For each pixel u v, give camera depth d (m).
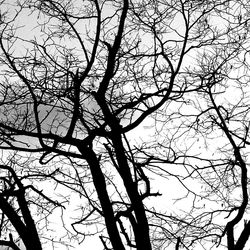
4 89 9.27
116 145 10.01
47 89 9.40
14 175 9.52
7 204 9.06
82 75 9.58
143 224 9.48
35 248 8.88
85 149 9.67
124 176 9.76
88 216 10.02
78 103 9.47
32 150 9.40
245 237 10.15
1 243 9.19
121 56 10.30
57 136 9.45
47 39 9.81
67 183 10.13
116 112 10.48
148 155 10.64
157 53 10.38
